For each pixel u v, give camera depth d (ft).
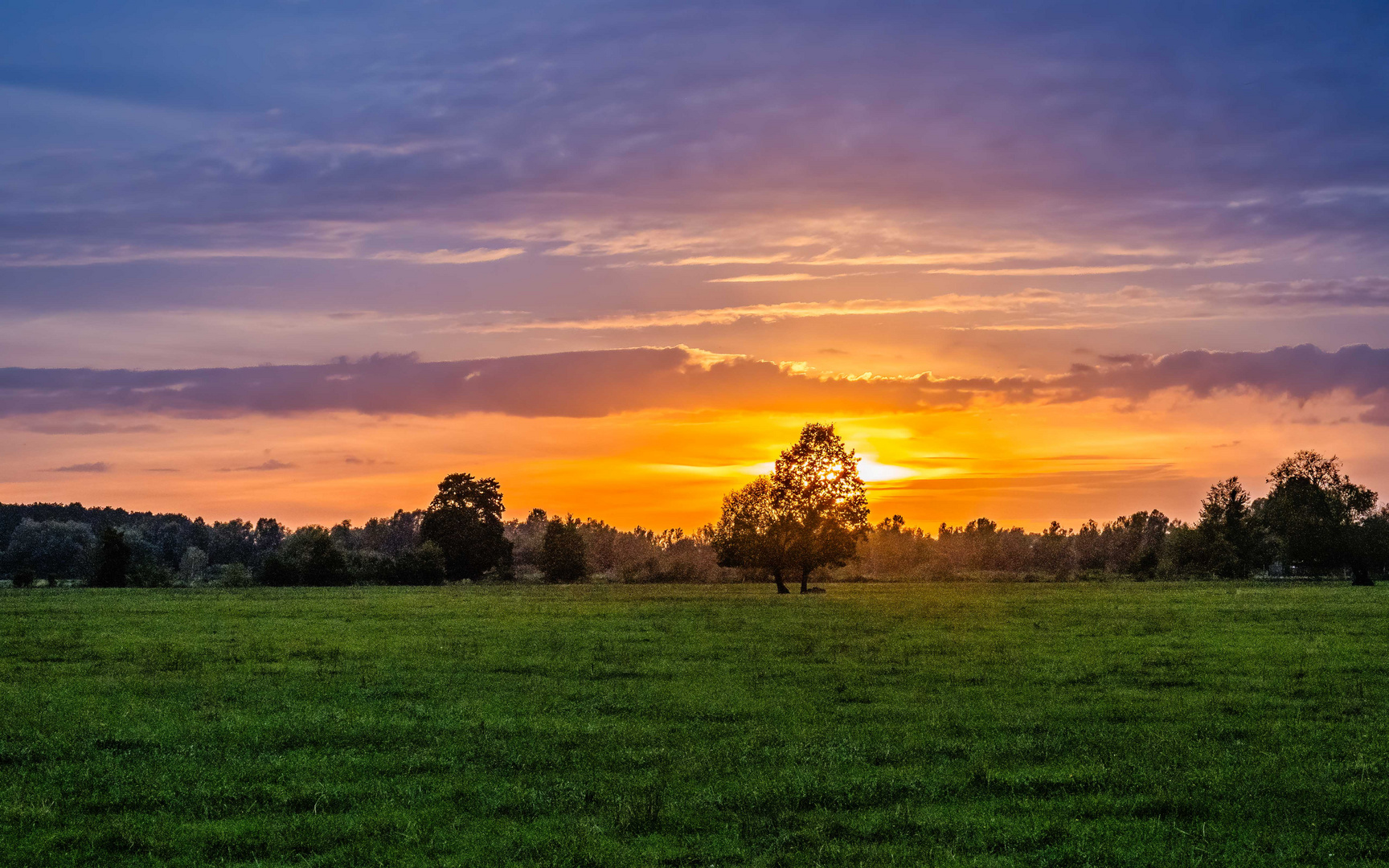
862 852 52.47
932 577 498.28
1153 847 52.75
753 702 91.71
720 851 52.54
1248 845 53.16
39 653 127.54
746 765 69.31
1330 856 51.62
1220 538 481.87
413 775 67.31
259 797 62.13
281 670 113.19
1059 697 94.73
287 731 78.48
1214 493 499.51
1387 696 94.53
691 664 117.08
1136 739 76.59
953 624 166.30
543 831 55.88
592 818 58.18
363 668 114.93
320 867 51.03
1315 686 99.81
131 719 84.33
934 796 62.34
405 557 417.49
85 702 92.89
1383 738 76.43
